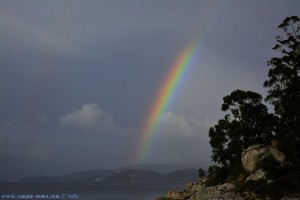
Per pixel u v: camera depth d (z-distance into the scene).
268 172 66.50
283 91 81.56
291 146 69.75
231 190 70.75
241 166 81.12
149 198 176.38
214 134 91.75
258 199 62.00
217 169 90.00
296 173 62.84
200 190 80.75
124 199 168.62
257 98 87.94
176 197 87.75
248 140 85.19
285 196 58.56
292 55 81.00
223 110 90.19
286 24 80.38
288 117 81.69
